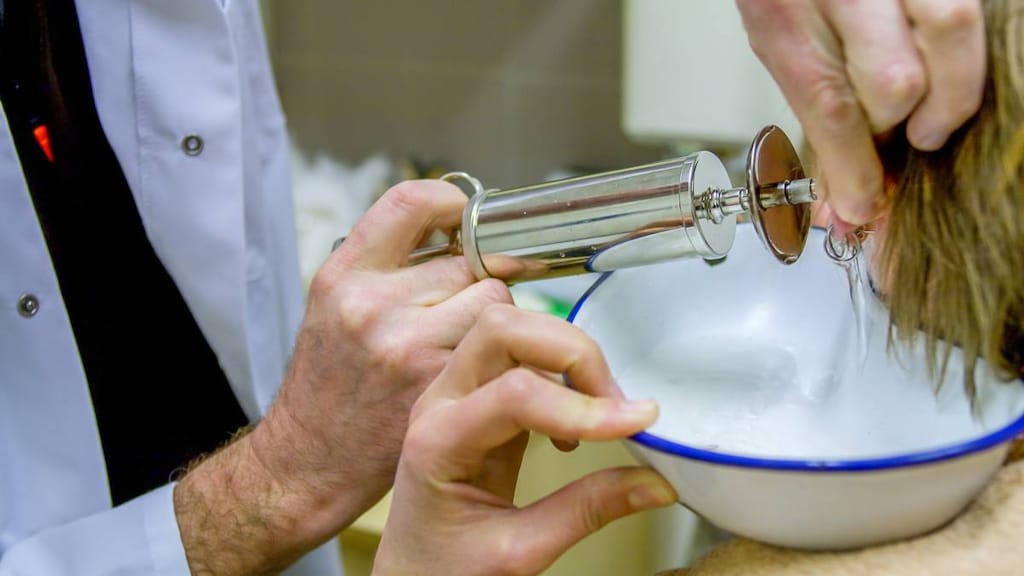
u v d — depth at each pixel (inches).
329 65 50.9
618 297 17.2
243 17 30.8
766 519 12.6
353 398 20.6
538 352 14.2
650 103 34.5
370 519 37.7
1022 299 12.8
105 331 28.2
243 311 28.7
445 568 15.0
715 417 16.1
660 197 15.3
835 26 12.6
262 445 22.9
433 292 19.8
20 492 25.6
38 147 26.5
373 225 20.5
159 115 27.2
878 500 11.8
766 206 14.7
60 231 27.1
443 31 48.2
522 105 48.1
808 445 15.4
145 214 27.4
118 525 24.0
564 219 16.5
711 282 18.3
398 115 50.6
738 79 33.0
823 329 17.2
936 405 14.4
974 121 12.5
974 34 11.8
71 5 26.8
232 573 23.5
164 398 30.0
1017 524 12.7
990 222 12.6
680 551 41.8
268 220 32.6
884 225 14.1
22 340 24.9
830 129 13.0
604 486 14.3
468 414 14.0
